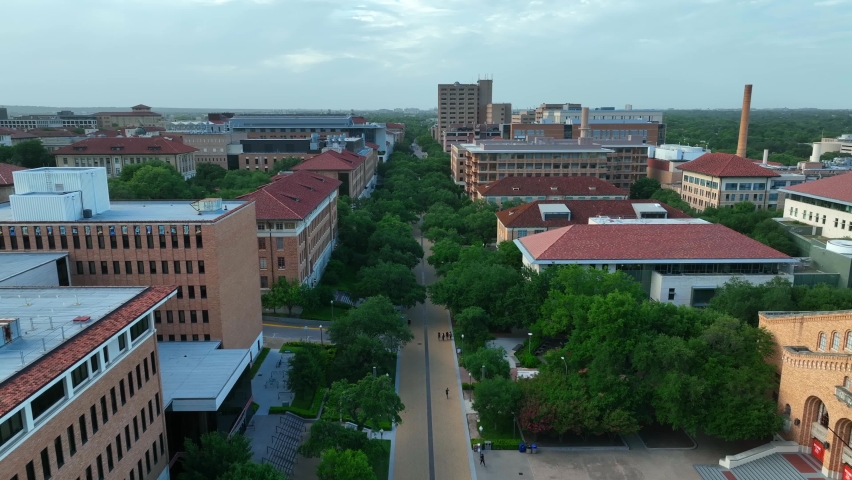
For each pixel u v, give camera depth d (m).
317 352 82.50
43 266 66.38
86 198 77.88
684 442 68.94
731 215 147.88
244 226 83.75
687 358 65.38
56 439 39.25
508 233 129.38
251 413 71.50
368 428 70.31
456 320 93.19
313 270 118.88
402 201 188.88
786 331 69.75
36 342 41.94
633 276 98.12
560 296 83.75
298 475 61.38
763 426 62.47
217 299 74.06
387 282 107.00
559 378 70.88
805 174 198.25
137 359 50.62
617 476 62.19
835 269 101.19
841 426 58.22
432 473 62.53
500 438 69.25
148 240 72.75
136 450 50.53
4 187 137.75
